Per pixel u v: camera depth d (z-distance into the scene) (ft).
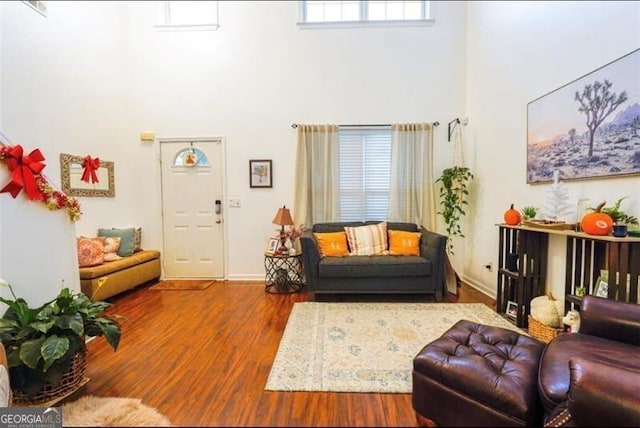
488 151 11.95
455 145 13.44
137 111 14.03
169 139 14.11
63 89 11.30
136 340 8.18
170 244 14.40
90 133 12.53
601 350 4.73
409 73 13.83
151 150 14.16
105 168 13.24
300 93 13.96
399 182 13.78
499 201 11.24
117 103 13.80
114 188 13.67
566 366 4.36
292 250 12.96
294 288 12.78
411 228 13.10
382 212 14.15
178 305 10.91
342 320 9.38
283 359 7.17
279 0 13.82
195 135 14.11
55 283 7.29
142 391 6.01
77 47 11.85
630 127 6.47
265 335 8.45
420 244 12.34
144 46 14.01
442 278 11.14
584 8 7.54
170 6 14.06
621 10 6.61
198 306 10.80
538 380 4.35
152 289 12.85
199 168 14.17
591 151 7.38
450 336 5.82
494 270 11.60
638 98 6.31
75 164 11.87
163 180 14.26
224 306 10.78
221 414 5.37
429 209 13.66
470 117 13.33
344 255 12.21
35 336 5.47
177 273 14.44
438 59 13.76
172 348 7.73
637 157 6.34
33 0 10.02
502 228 9.86
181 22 14.10
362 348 7.66
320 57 13.89
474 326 6.22
